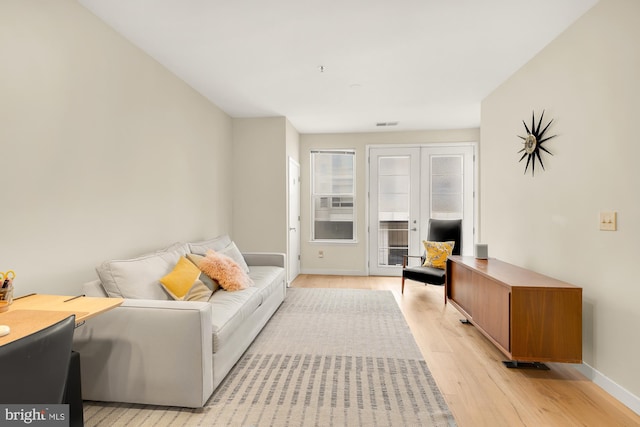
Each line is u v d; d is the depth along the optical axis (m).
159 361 1.86
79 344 1.90
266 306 3.20
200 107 3.86
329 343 2.81
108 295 2.07
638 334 1.90
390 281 5.31
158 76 3.02
